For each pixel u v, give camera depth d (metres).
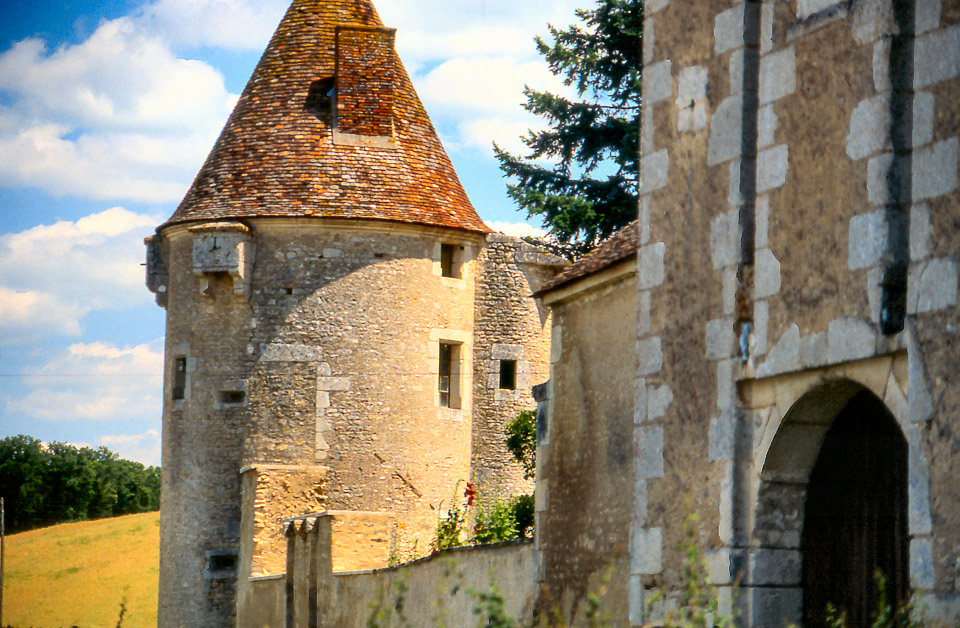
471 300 39.03
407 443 36.91
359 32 39.50
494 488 38.59
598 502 18.70
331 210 36.75
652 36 15.80
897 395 11.89
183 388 37.88
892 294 12.02
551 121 44.38
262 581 33.25
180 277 38.00
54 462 79.94
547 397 20.48
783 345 13.19
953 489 11.16
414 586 24.94
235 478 36.59
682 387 14.64
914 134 11.92
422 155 39.03
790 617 13.42
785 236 13.30
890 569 14.09
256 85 39.53
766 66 13.79
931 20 11.85
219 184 37.84
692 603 12.58
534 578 20.17
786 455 13.45
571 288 19.91
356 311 36.84
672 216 15.11
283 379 36.56
